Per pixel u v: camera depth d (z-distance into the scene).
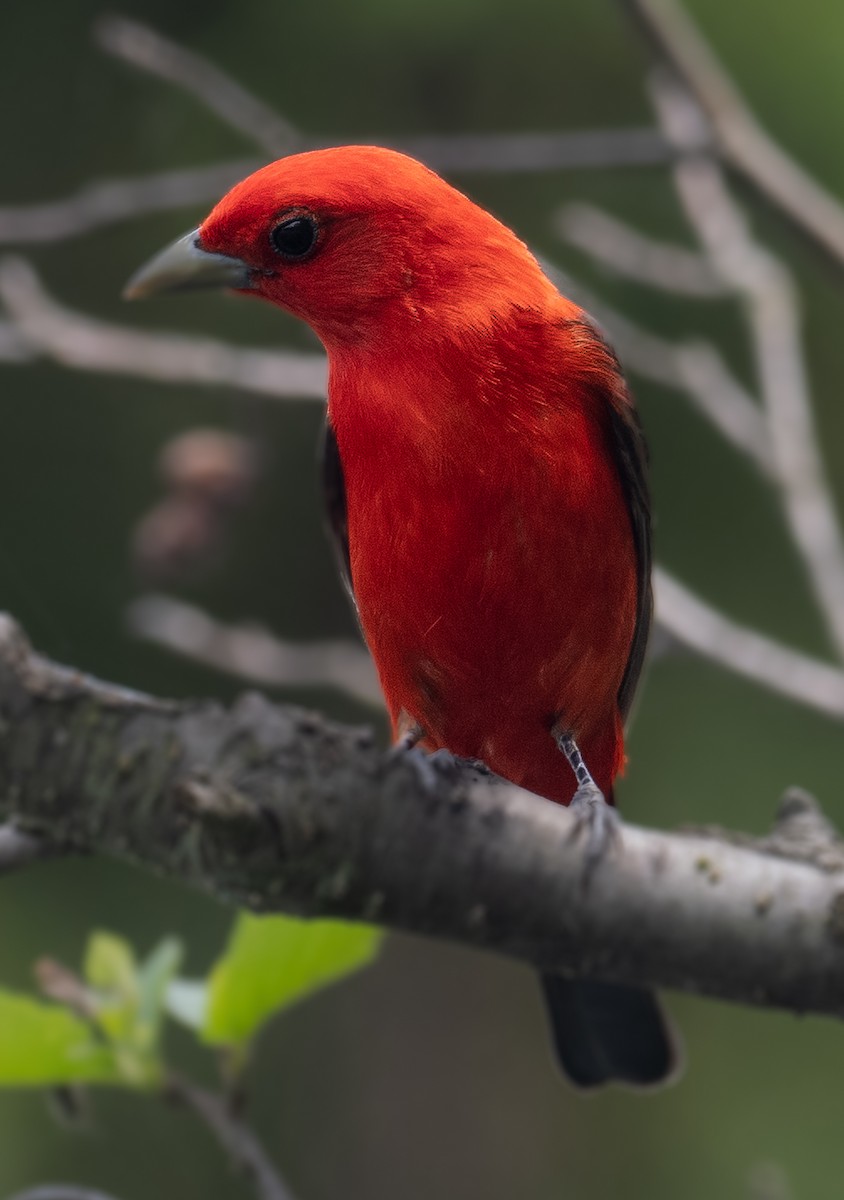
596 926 5.53
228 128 13.27
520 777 7.98
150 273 7.50
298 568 14.21
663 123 10.60
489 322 7.16
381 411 7.19
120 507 13.30
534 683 7.50
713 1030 13.90
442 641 7.38
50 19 13.27
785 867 5.72
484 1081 15.75
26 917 12.38
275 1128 15.49
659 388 13.22
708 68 10.20
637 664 8.12
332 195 7.22
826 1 12.74
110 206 10.27
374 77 13.34
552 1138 15.47
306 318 7.44
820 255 10.18
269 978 6.03
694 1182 13.64
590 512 7.25
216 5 13.17
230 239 7.41
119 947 6.39
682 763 13.05
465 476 7.09
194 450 12.18
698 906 5.59
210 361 10.61
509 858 5.39
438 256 7.23
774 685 9.93
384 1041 15.79
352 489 7.39
